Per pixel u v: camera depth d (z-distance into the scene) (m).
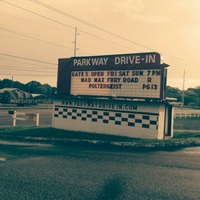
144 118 13.03
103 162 8.31
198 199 5.39
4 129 15.75
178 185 6.20
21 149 10.43
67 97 15.73
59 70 16.17
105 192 5.76
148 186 6.13
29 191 5.79
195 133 15.07
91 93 14.90
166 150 10.31
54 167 7.72
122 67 13.88
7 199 5.32
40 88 102.94
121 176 6.88
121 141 11.88
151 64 13.00
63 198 5.40
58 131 14.87
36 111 41.34
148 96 13.05
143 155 9.35
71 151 10.08
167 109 13.45
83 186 6.13
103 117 14.38
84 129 15.06
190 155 9.35
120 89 13.94
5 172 7.18
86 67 15.12
